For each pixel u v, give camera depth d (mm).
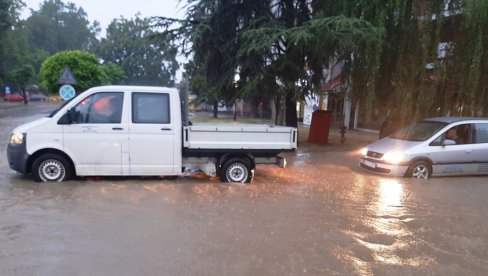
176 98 8172
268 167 10977
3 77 50469
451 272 4461
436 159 9891
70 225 5504
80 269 4191
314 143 16875
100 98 7926
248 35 13078
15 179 8000
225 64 15492
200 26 14367
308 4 16312
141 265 4344
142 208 6418
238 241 5160
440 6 13383
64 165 7848
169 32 15016
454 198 7926
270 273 4270
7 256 4449
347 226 5945
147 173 8078
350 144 17094
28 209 6129
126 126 7922
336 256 4781
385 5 13992
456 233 5809
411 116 14164
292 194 7824
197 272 4227
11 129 18078
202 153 8484
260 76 14109
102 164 7879
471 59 13367
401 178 9766
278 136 8547
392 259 4766
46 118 7852
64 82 14242
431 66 14039
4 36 49469
